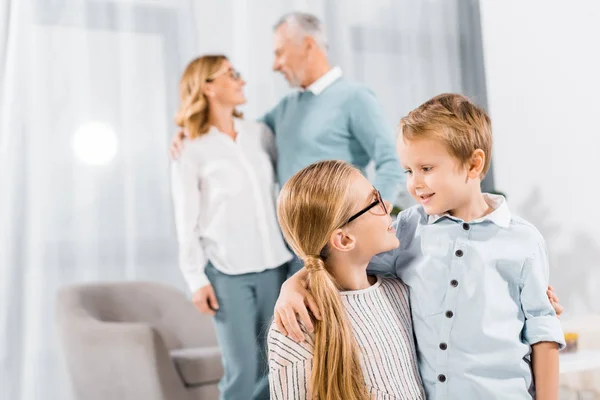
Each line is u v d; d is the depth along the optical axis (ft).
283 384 3.50
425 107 3.68
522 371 3.58
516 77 9.82
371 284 3.86
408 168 3.71
